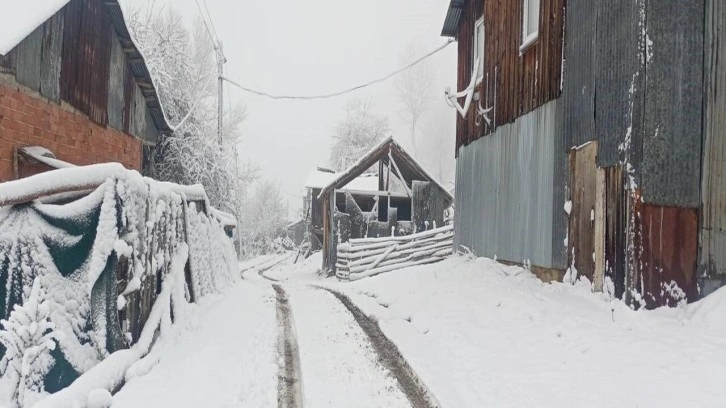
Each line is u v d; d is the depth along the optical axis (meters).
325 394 4.66
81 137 11.30
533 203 9.29
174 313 6.68
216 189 25.88
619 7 6.68
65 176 5.00
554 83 8.56
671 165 6.02
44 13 8.56
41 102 9.56
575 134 7.79
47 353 4.74
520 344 5.82
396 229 24.59
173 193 7.29
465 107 12.76
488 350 5.80
